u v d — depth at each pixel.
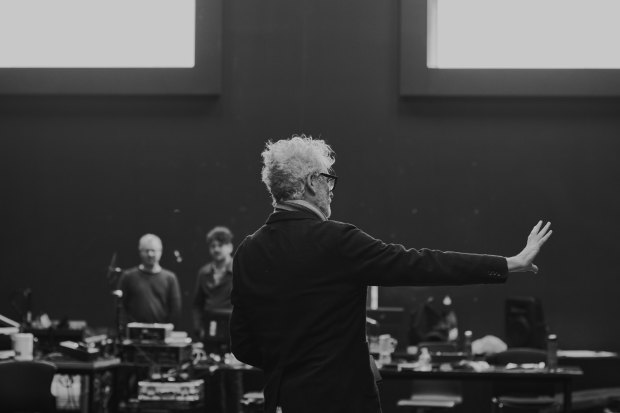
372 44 10.54
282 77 10.62
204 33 10.58
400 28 10.41
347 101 10.53
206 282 9.09
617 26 10.25
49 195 10.75
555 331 10.10
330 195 3.25
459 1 10.45
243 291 3.13
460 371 7.31
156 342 7.59
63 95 10.77
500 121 10.35
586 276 10.14
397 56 10.51
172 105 10.71
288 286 3.04
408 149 10.42
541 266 10.16
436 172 10.38
